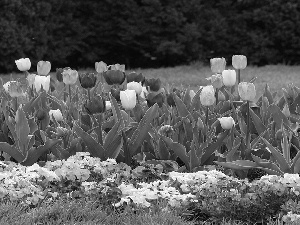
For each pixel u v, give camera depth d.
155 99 8.91
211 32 24.50
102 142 8.24
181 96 10.07
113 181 7.29
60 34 23.44
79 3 24.00
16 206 6.71
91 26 24.30
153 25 24.14
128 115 8.52
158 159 8.51
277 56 24.80
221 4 24.83
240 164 7.82
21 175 7.37
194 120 8.72
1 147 8.12
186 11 24.20
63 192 7.23
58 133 8.27
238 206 6.76
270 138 8.71
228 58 25.08
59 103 9.55
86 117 8.62
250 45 24.84
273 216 6.82
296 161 7.75
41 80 9.69
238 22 24.83
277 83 19.17
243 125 8.69
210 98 8.34
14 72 22.17
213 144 8.19
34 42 22.12
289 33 24.08
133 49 25.05
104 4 24.23
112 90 8.92
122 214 6.55
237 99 10.05
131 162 8.45
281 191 6.87
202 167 8.12
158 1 23.75
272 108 8.66
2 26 21.14
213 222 6.78
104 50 24.97
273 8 23.98
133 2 24.05
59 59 23.48
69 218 6.51
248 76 20.89
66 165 7.53
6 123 8.61
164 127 8.28
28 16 21.67
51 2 22.42
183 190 7.25
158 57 24.80
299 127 8.92
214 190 6.97
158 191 7.00
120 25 24.12
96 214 6.54
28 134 8.34
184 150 8.16
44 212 6.41
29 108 8.98
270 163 7.80
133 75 9.47
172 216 6.47
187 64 24.89
